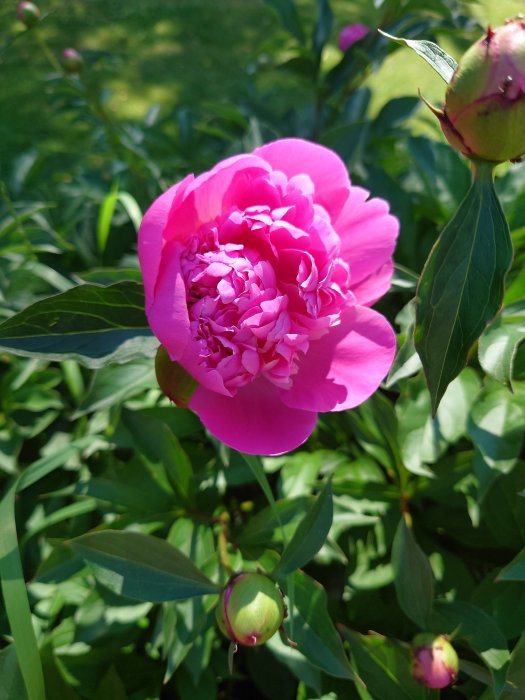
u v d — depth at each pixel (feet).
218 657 1.56
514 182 1.75
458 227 1.01
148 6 6.71
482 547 1.64
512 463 1.38
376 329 1.21
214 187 1.17
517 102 0.93
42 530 1.76
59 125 5.00
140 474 1.58
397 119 2.44
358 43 2.40
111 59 2.40
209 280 1.11
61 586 1.64
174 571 1.20
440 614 1.31
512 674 1.24
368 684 1.33
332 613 1.56
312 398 1.20
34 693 1.16
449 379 1.04
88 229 2.23
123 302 1.22
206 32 6.32
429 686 1.22
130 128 2.64
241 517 1.73
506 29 0.94
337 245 1.16
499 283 1.00
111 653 1.55
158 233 1.07
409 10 2.17
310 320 1.15
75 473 1.87
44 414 1.99
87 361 1.20
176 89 5.54
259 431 1.18
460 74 0.96
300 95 5.35
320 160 1.28
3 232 1.96
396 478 1.57
